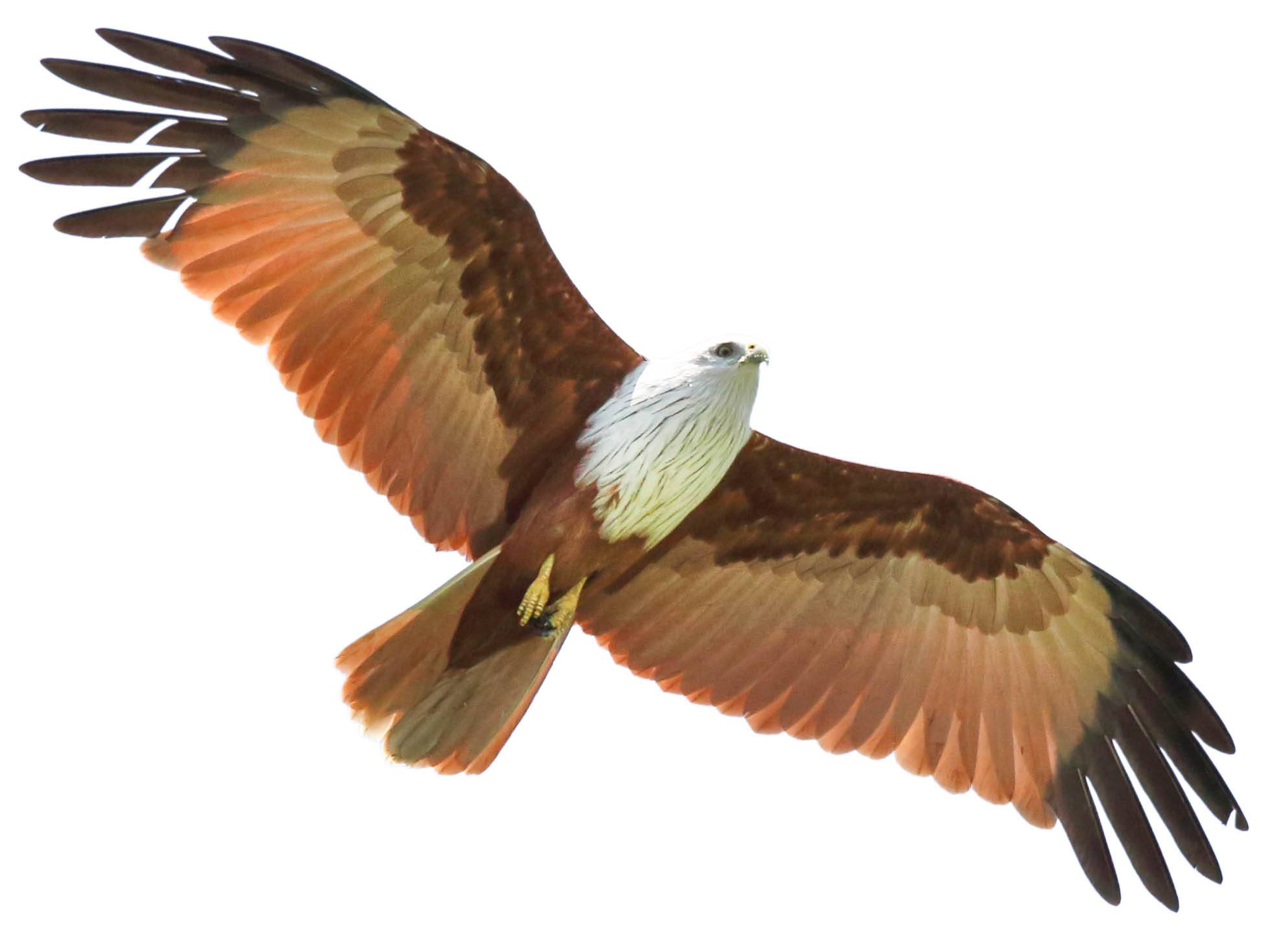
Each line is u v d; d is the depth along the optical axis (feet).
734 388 45.24
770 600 50.96
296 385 44.27
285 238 43.45
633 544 46.98
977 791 51.34
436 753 44.60
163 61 42.47
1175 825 51.39
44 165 42.24
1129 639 51.47
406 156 43.27
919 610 51.60
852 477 49.57
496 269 44.80
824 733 51.03
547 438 46.26
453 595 44.37
